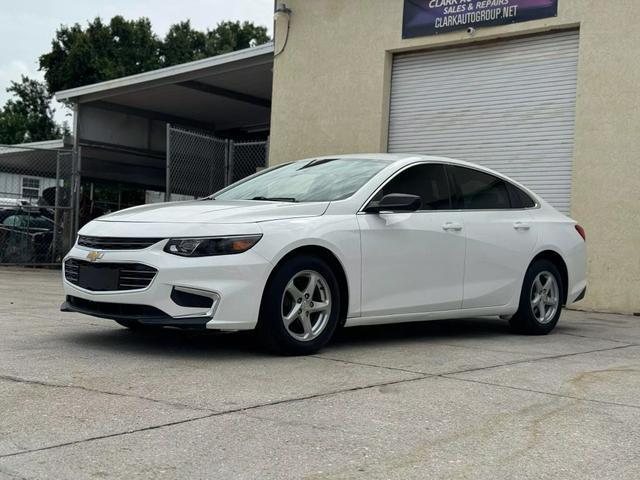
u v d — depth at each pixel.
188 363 5.05
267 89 17.62
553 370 5.32
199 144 14.81
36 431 3.45
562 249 7.39
